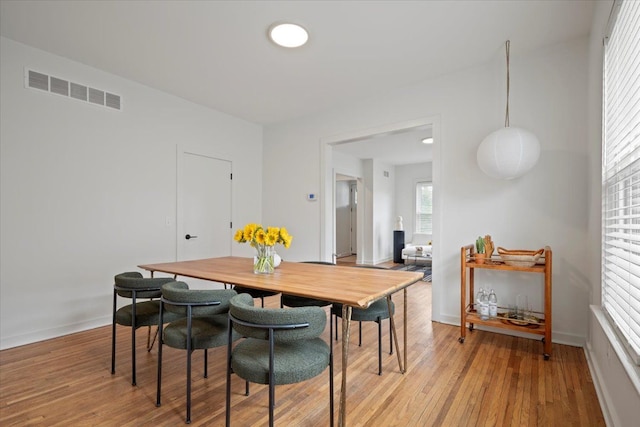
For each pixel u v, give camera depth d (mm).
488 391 2084
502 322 2830
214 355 2668
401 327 3363
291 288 1818
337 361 2549
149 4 2354
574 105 2834
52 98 3076
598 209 2332
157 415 1837
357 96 4066
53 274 3078
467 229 3332
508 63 3020
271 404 1394
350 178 8133
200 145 4383
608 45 2062
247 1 2324
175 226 4098
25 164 2918
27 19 2529
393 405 1938
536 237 2988
